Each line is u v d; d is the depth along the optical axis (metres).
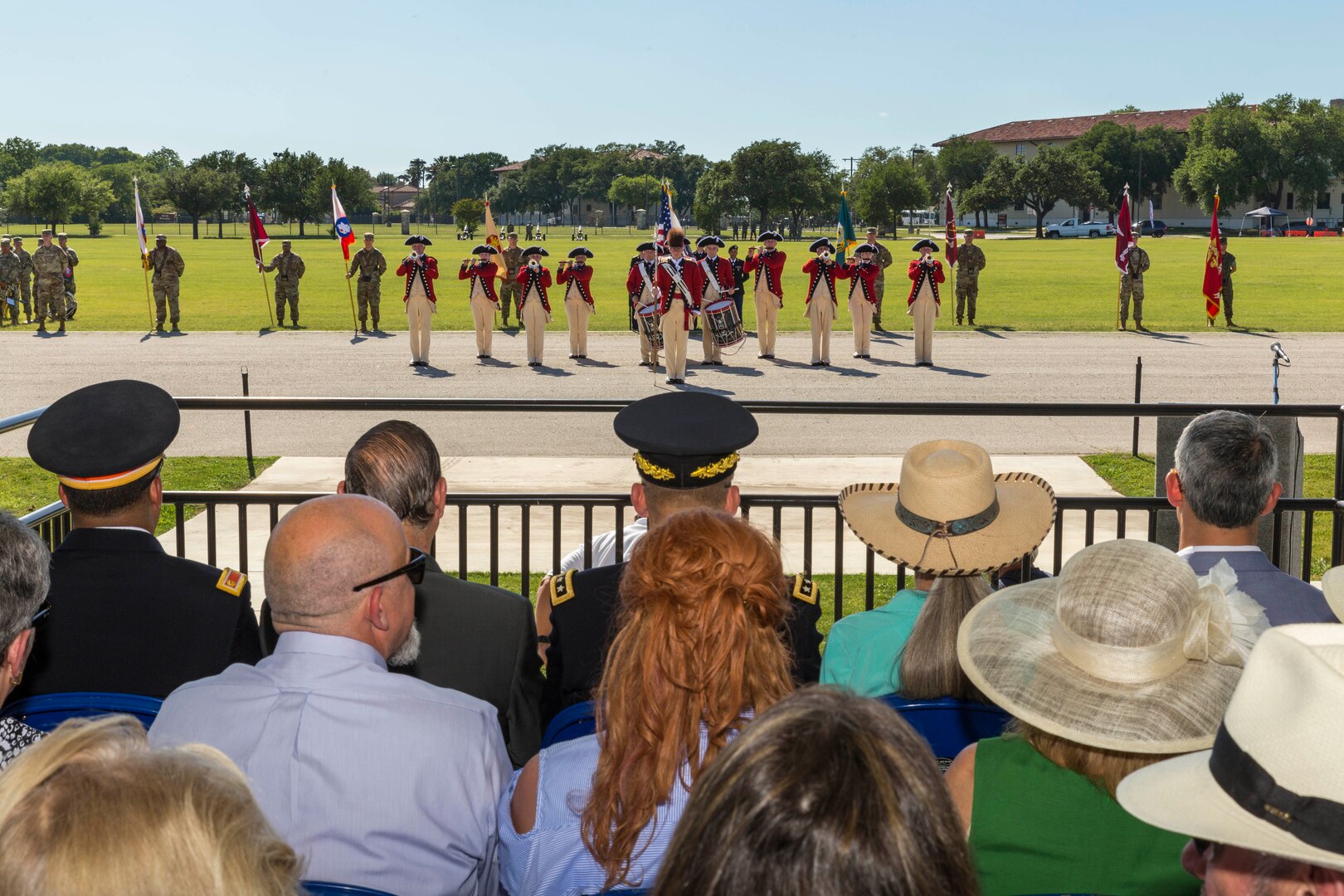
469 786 2.40
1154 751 1.98
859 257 20.56
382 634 2.53
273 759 2.33
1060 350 21.41
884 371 18.84
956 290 26.08
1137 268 24.52
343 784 2.32
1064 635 2.10
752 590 2.11
